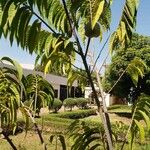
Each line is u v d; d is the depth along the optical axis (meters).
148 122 4.23
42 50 4.09
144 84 34.56
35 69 4.61
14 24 3.76
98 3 3.59
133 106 4.49
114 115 29.52
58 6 4.08
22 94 4.02
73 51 4.25
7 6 3.67
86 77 4.63
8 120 3.81
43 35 4.02
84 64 4.10
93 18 3.62
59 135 4.61
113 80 33.44
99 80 4.25
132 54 31.62
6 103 3.79
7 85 3.80
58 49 3.98
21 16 3.78
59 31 4.16
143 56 32.66
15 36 3.83
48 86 4.91
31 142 16.94
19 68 3.48
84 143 4.67
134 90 35.50
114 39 4.11
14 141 16.88
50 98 4.94
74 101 42.22
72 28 4.00
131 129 4.45
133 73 4.53
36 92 4.79
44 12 3.94
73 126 4.79
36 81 4.81
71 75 4.65
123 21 3.95
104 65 4.23
